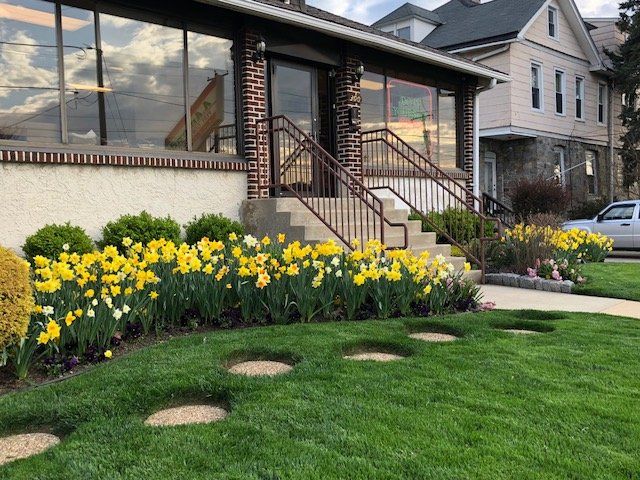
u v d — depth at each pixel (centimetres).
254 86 811
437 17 2022
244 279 504
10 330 330
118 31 687
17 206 593
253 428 271
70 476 227
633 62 1895
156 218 675
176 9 733
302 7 936
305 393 318
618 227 1326
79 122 654
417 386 332
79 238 584
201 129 770
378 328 482
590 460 240
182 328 483
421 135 1169
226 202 781
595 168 2106
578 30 1959
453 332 499
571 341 450
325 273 527
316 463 235
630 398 316
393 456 242
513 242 891
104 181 661
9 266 336
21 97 614
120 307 424
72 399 309
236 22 800
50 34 631
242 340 432
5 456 259
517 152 1817
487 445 254
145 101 713
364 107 1045
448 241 993
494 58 1719
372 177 1041
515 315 573
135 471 229
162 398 316
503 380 346
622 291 721
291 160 906
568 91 1942
